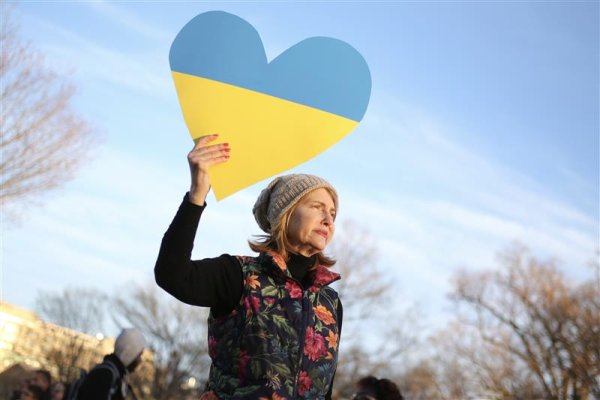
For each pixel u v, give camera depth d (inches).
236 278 88.8
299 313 89.5
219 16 98.4
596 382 920.9
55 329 1286.9
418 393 1282.0
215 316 89.5
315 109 98.3
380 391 190.5
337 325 94.3
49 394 263.1
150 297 1464.1
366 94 100.8
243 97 96.1
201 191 87.7
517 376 1078.4
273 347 86.7
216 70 96.4
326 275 94.3
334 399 1230.9
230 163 92.9
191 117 94.5
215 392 87.5
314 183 96.7
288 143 95.8
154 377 1412.4
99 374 181.9
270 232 98.1
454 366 1210.0
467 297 1136.2
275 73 98.2
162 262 84.3
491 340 1094.4
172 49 96.4
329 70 99.7
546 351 997.2
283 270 90.4
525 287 1034.7
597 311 944.3
